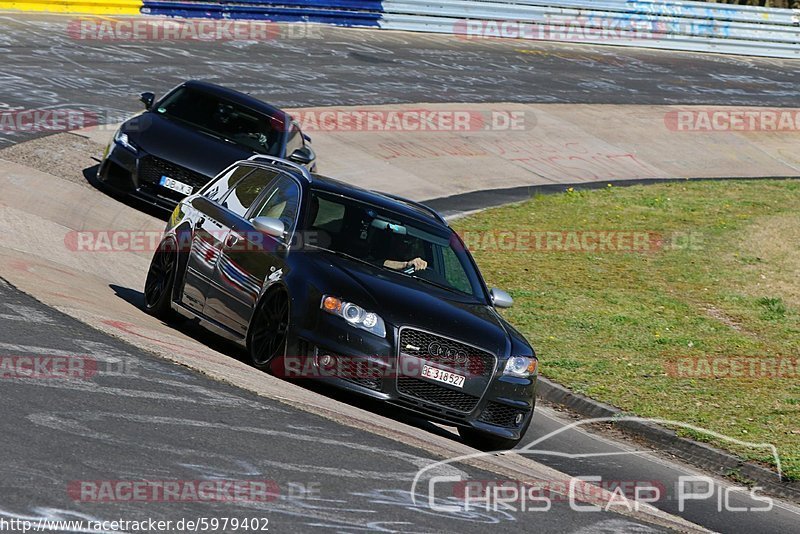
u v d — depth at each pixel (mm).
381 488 21891
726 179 96750
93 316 32062
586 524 23203
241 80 93312
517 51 131125
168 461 20594
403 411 33469
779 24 154500
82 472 19156
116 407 23234
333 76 101812
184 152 53750
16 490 17750
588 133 101312
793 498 32062
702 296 56312
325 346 29469
